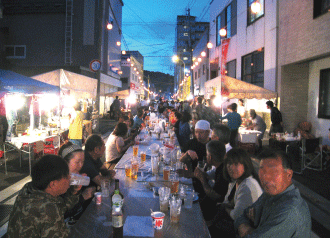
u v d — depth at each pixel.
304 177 6.50
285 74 9.52
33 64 18.56
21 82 6.61
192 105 15.36
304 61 8.68
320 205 4.82
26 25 18.52
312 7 7.89
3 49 18.30
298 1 8.60
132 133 8.70
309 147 7.03
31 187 2.03
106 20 21.91
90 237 2.16
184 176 3.80
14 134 8.08
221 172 3.28
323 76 8.55
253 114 9.69
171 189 3.11
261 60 11.39
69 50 18.45
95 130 13.75
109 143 5.77
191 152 4.40
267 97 9.75
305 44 8.27
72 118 8.48
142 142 6.68
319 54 7.63
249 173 2.67
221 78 9.72
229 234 2.81
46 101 10.21
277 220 1.68
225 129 4.29
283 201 1.73
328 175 6.64
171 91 110.12
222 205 3.05
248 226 2.11
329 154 7.22
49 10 18.30
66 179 2.11
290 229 1.67
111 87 27.08
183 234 2.21
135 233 2.21
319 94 8.70
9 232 1.92
